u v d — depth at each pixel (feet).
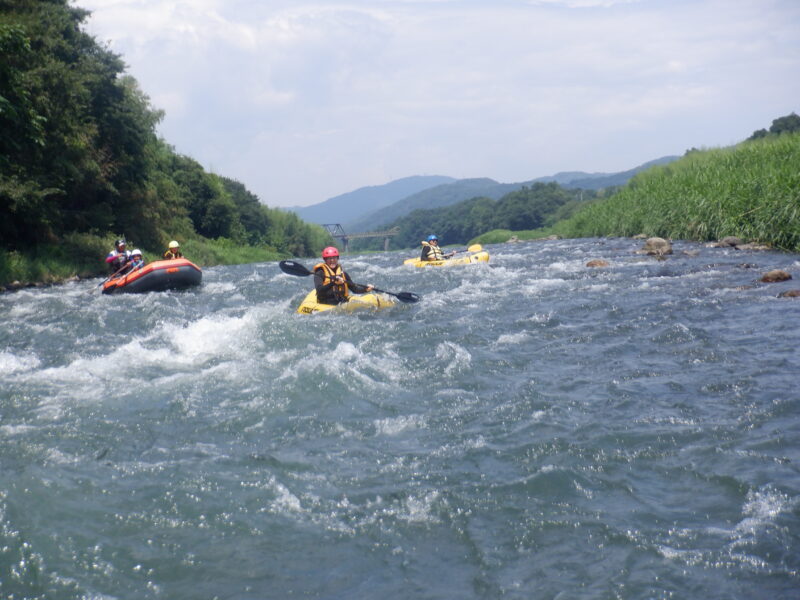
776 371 20.33
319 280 36.50
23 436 17.25
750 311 29.32
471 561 11.37
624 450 15.31
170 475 14.82
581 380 20.97
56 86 81.92
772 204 55.98
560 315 31.68
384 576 11.03
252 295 48.16
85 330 33.47
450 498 13.50
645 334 26.53
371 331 29.66
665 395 18.98
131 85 117.91
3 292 59.98
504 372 22.36
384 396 20.24
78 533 12.32
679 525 12.05
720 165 80.38
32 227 81.61
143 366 24.35
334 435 17.24
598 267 52.75
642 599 10.09
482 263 61.46
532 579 10.77
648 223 81.00
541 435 16.44
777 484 13.17
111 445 16.74
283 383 21.49
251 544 12.05
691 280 40.68
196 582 10.95
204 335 28.84
